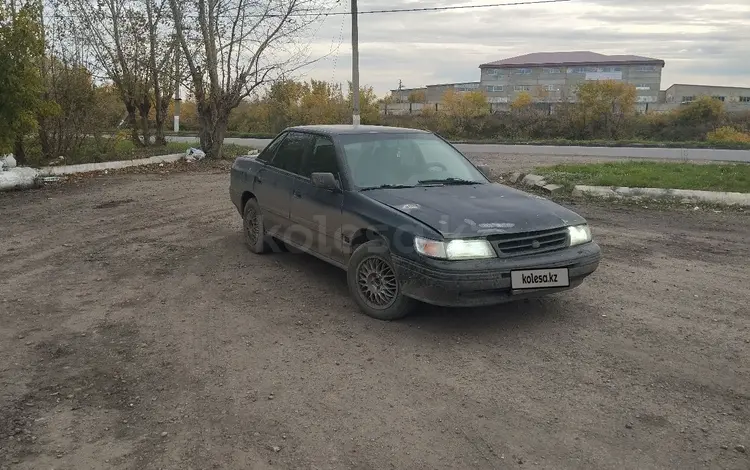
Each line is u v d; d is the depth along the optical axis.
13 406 3.69
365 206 5.19
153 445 3.27
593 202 10.80
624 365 4.21
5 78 11.92
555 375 4.07
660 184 11.37
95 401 3.75
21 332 4.81
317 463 3.10
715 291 5.82
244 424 3.47
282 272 6.44
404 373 4.09
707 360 4.30
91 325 4.95
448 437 3.33
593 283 6.06
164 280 6.16
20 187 12.13
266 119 36.09
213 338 4.69
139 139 21.00
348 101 35.91
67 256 7.06
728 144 25.52
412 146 6.16
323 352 4.43
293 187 6.22
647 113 34.81
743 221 9.14
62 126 15.40
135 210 10.08
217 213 9.84
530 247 4.69
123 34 19.44
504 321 5.04
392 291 4.95
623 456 3.16
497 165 17.14
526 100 39.50
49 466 3.09
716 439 3.32
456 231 4.56
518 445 3.26
